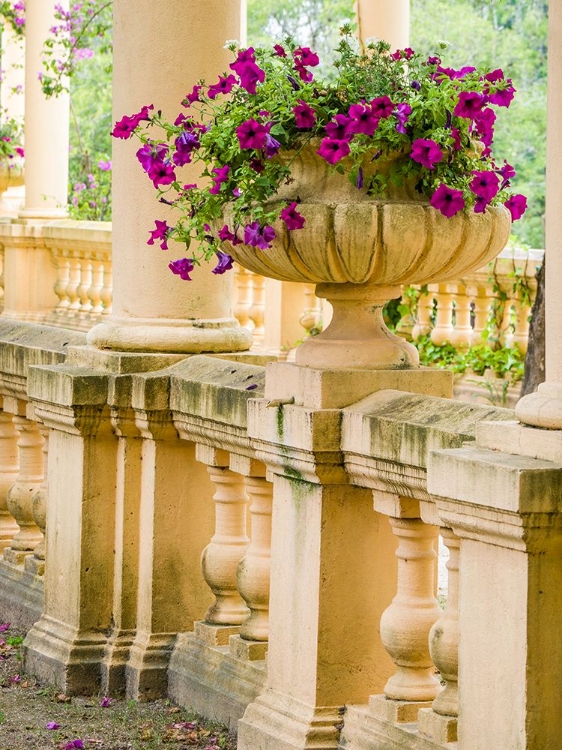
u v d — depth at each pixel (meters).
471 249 6.52
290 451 6.86
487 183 6.23
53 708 8.30
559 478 5.34
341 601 6.85
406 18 15.34
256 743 7.10
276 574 7.16
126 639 8.52
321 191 6.57
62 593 8.77
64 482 8.72
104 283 21.69
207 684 7.90
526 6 45.44
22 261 22.47
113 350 8.59
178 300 8.55
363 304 6.95
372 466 6.51
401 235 6.33
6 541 10.80
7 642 9.63
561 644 5.53
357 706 6.86
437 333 17.94
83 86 44.66
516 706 5.53
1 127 24.61
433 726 6.29
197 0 8.28
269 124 6.41
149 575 8.36
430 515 6.29
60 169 22.70
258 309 19.08
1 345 10.14
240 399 7.41
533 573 5.46
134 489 8.48
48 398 8.61
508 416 5.93
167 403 8.15
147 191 8.45
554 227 5.53
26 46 22.11
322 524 6.78
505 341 17.42
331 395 6.72
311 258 6.47
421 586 6.62
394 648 6.61
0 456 10.89
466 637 5.81
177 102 8.30
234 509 8.07
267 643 7.73
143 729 7.84
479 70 6.59
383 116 6.20
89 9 21.39
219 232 6.68
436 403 6.35
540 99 42.88
